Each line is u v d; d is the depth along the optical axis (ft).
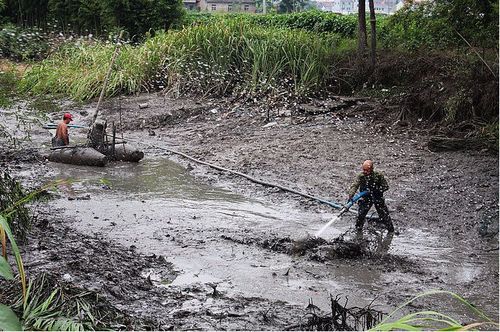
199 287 25.30
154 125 63.26
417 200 38.99
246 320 22.07
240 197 40.04
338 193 40.78
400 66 67.92
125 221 34.22
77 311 17.87
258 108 64.64
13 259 24.09
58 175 44.29
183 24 106.01
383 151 50.31
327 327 21.16
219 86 70.28
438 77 61.05
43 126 60.08
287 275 27.17
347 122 59.82
